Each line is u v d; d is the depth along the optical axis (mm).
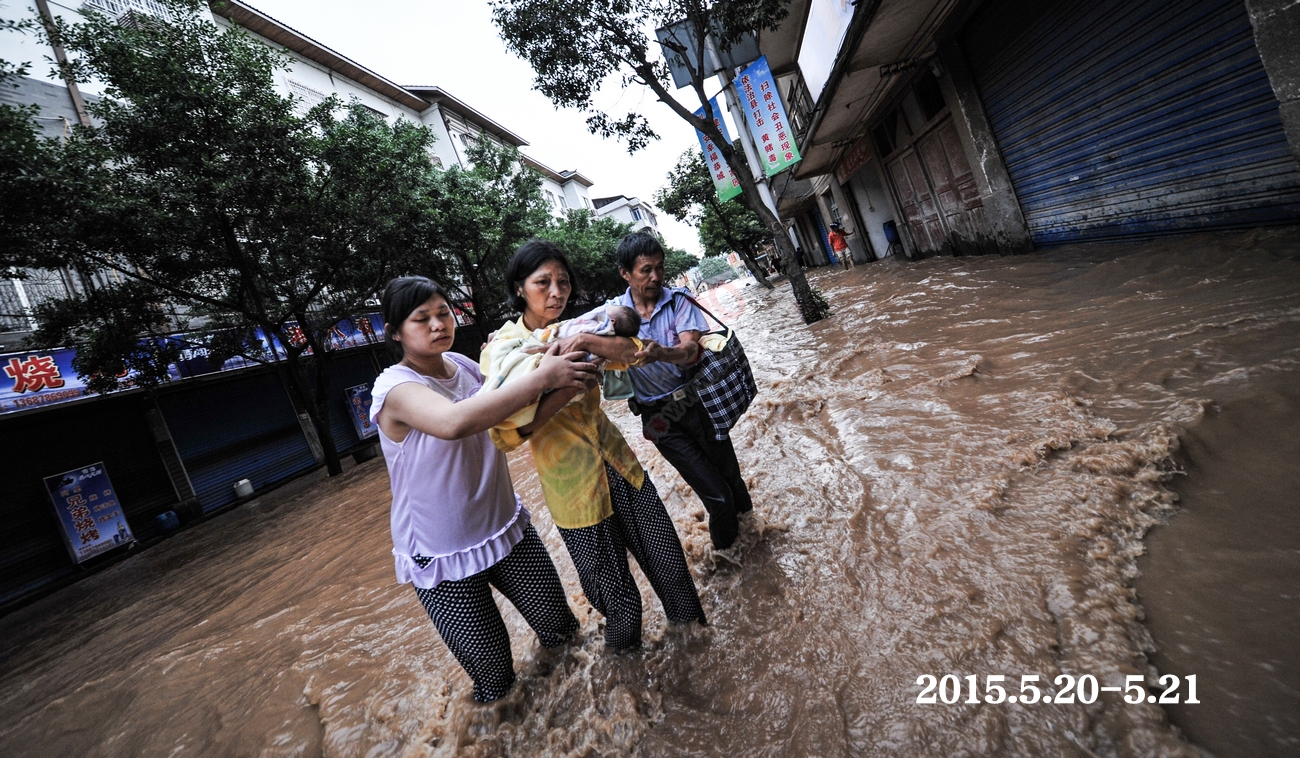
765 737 1581
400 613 3387
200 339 13336
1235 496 1935
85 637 5652
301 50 21594
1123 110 5793
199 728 2758
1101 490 2150
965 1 7105
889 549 2244
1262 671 1328
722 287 51531
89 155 8641
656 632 2189
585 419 2002
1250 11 4031
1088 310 4418
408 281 1763
